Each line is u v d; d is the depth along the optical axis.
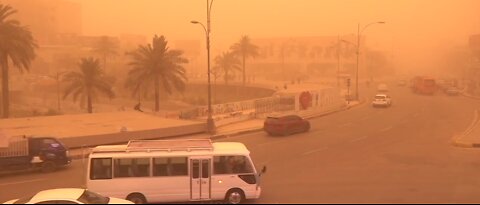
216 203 17.20
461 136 33.78
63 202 13.09
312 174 22.19
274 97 49.50
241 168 17.19
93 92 57.50
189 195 17.00
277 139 34.78
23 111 65.69
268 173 22.61
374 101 61.19
